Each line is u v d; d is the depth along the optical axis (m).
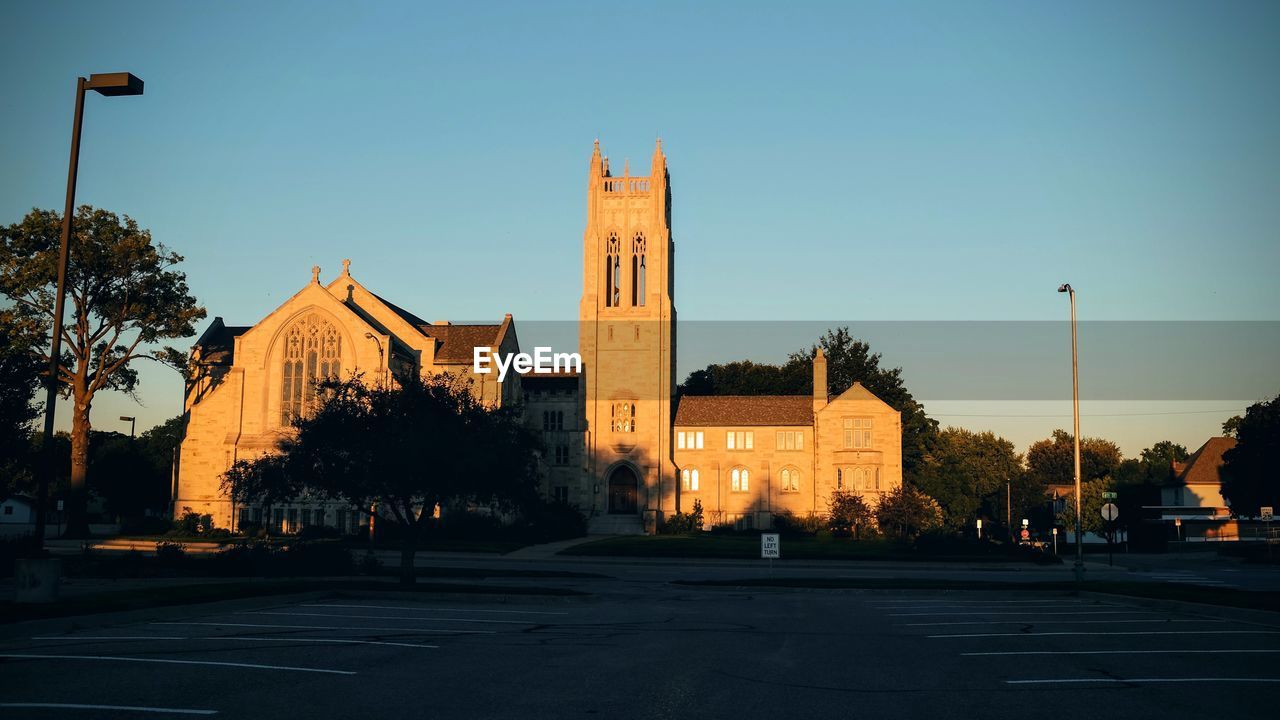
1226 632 24.12
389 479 38.34
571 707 13.92
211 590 29.92
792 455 94.19
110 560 43.16
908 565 60.81
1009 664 18.61
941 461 104.94
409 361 87.06
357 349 82.25
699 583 43.72
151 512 114.50
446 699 14.32
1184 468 130.12
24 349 66.94
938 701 14.77
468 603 32.59
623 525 92.50
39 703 13.15
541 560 60.66
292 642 19.86
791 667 18.14
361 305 89.38
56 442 107.06
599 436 94.38
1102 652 20.36
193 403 84.00
